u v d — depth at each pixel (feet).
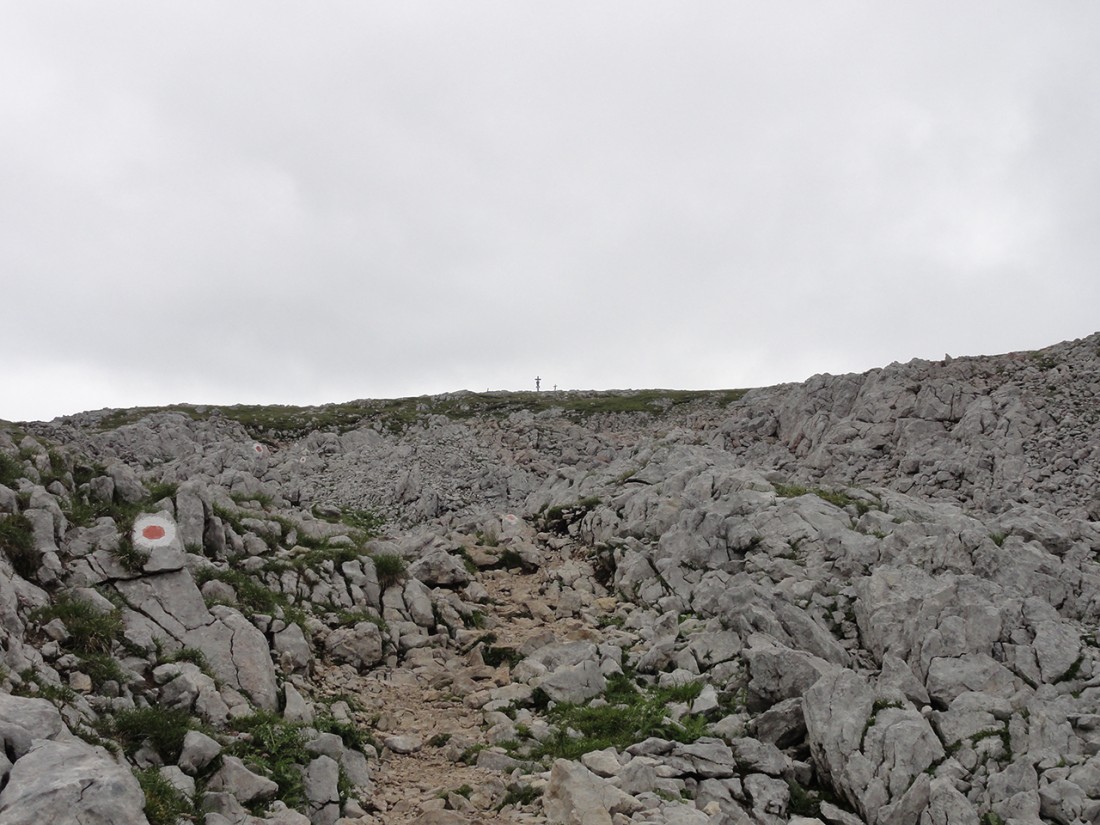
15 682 35.32
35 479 56.03
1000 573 60.44
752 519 78.43
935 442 141.90
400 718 52.37
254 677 46.98
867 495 91.35
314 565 67.10
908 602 56.80
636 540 84.74
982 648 51.31
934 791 38.96
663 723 47.78
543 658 61.05
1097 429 130.93
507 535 97.81
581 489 112.88
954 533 64.64
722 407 238.48
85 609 44.57
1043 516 73.82
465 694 56.75
